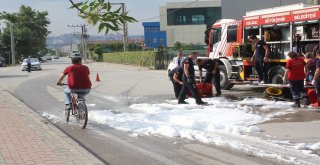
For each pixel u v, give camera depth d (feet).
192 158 25.55
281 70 53.06
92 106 50.19
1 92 67.21
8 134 31.27
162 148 28.35
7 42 327.47
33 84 86.79
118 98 57.98
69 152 25.46
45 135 30.86
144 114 42.42
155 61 148.66
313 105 45.29
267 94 54.03
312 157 25.29
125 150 27.99
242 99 53.42
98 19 12.61
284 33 53.36
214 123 35.91
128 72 130.00
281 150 27.02
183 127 35.14
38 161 23.30
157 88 71.77
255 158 25.20
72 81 36.37
